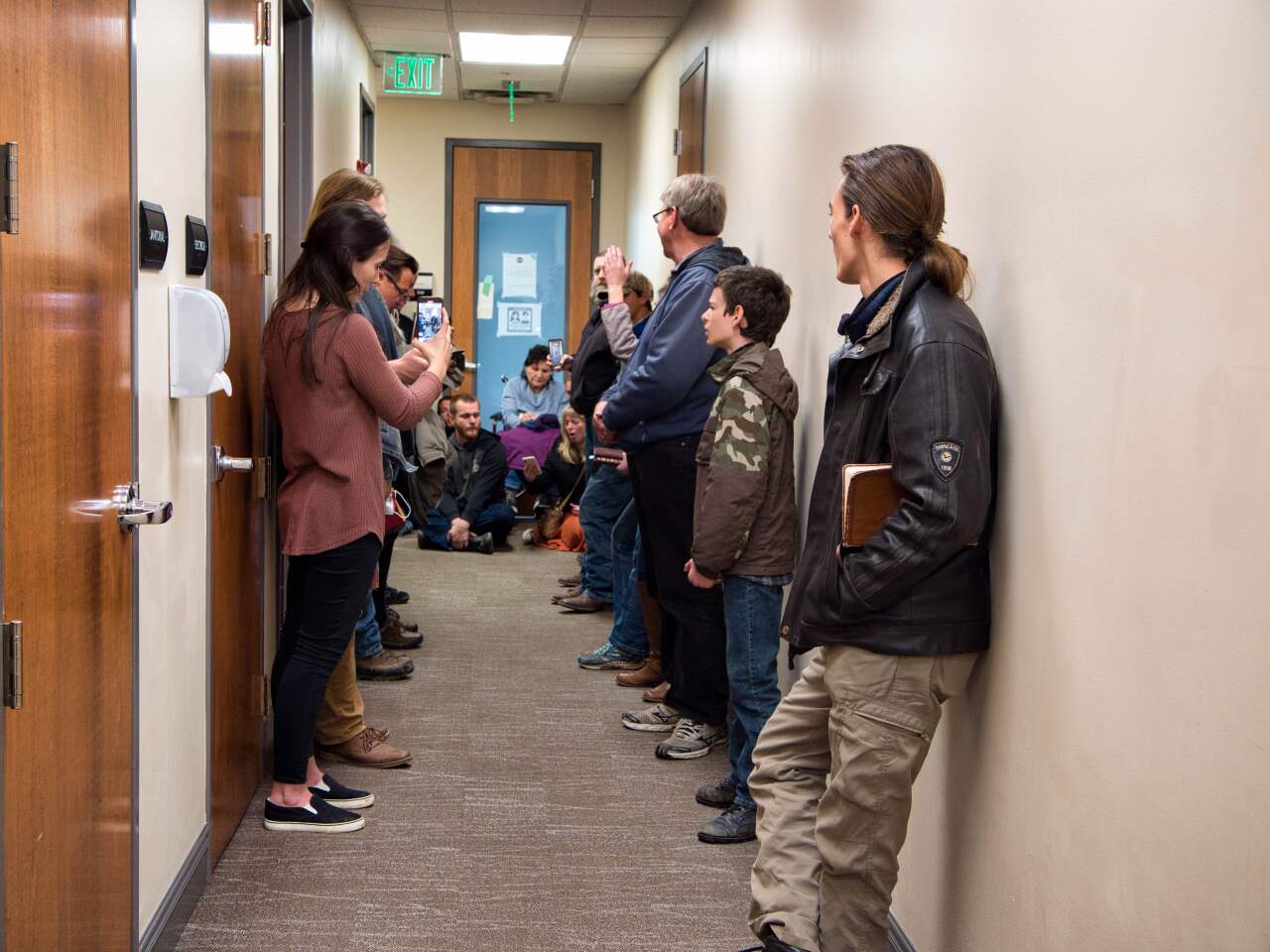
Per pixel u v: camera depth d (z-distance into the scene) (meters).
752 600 2.96
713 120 5.10
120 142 1.85
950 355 1.80
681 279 3.50
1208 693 1.30
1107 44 1.58
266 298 3.17
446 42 6.80
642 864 2.87
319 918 2.54
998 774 1.91
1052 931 1.70
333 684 3.41
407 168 8.67
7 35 1.38
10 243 1.40
